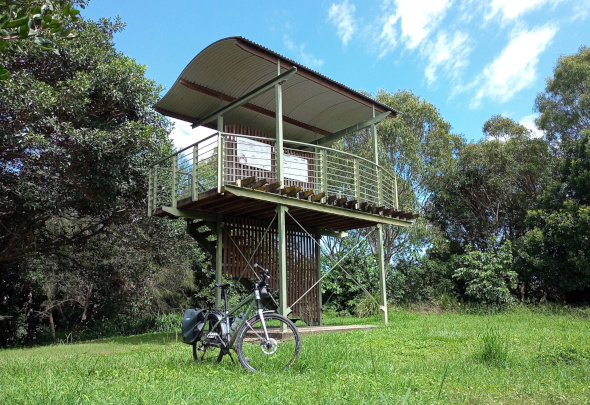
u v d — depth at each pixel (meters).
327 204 9.91
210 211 9.98
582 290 16.86
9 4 3.21
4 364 6.00
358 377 4.28
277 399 3.28
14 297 16.88
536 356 5.76
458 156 23.62
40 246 13.02
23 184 10.11
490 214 22.89
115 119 12.19
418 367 5.09
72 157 10.57
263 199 8.64
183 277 18.25
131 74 11.77
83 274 16.64
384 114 11.87
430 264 20.52
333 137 13.17
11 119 9.52
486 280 16.62
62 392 3.37
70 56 11.36
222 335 5.25
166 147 13.08
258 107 11.49
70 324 20.06
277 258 11.24
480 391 3.90
